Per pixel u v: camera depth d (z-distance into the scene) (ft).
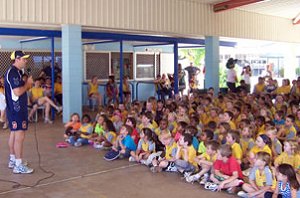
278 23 48.47
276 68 65.26
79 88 29.68
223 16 40.78
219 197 13.23
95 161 18.19
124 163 17.83
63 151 20.33
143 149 17.88
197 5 38.22
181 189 14.07
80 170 16.57
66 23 28.91
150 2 34.35
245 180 14.01
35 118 30.89
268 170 12.94
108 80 43.65
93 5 30.35
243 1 36.78
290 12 47.06
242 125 18.76
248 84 42.52
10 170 16.40
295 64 55.62
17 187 14.15
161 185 14.55
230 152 13.98
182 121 19.97
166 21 35.65
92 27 31.35
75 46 29.43
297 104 26.73
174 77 42.91
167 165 16.38
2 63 37.81
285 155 14.51
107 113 25.18
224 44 49.60
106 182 14.89
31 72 39.52
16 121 15.69
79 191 13.80
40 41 40.06
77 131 22.63
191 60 61.00
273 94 36.22
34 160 18.30
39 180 15.05
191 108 25.84
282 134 19.49
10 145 16.42
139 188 14.16
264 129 18.83
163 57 51.49
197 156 15.83
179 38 42.06
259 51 61.82
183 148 15.92
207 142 15.46
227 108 24.49
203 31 38.93
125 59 47.32
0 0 26.04
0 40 37.50
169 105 25.79
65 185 14.47
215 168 14.29
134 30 34.22
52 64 32.27
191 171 15.74
